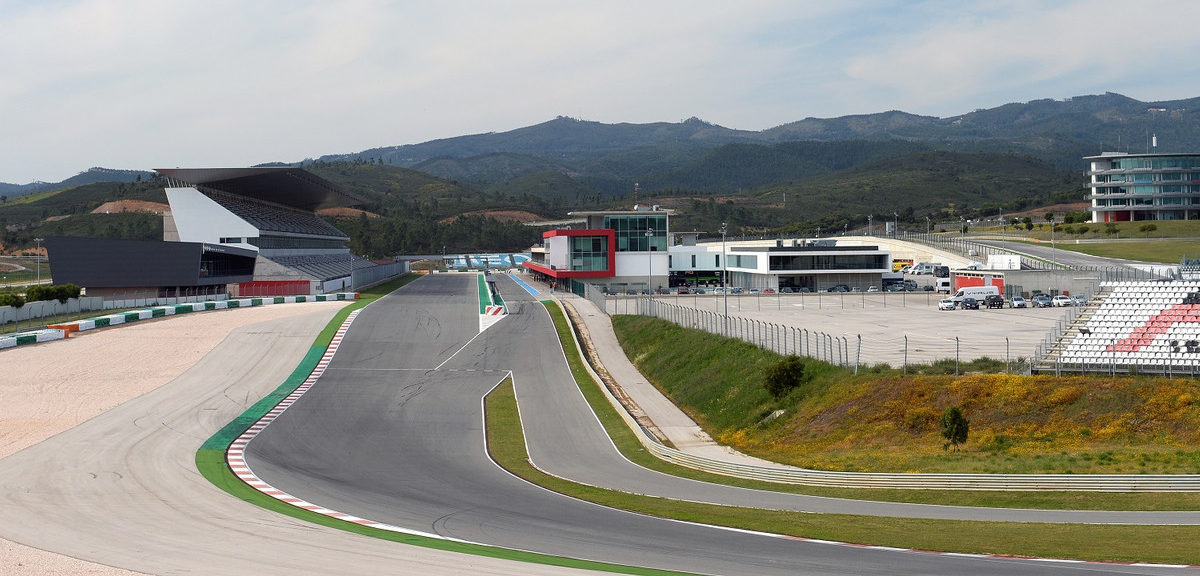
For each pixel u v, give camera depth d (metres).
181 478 34.59
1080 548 24.31
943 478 33.00
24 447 40.12
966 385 41.56
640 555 23.66
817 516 29.22
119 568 22.23
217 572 21.81
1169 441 35.66
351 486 33.88
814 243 136.25
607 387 58.25
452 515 29.00
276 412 49.59
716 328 66.56
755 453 40.31
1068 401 39.22
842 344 58.25
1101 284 55.28
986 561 23.05
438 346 72.81
